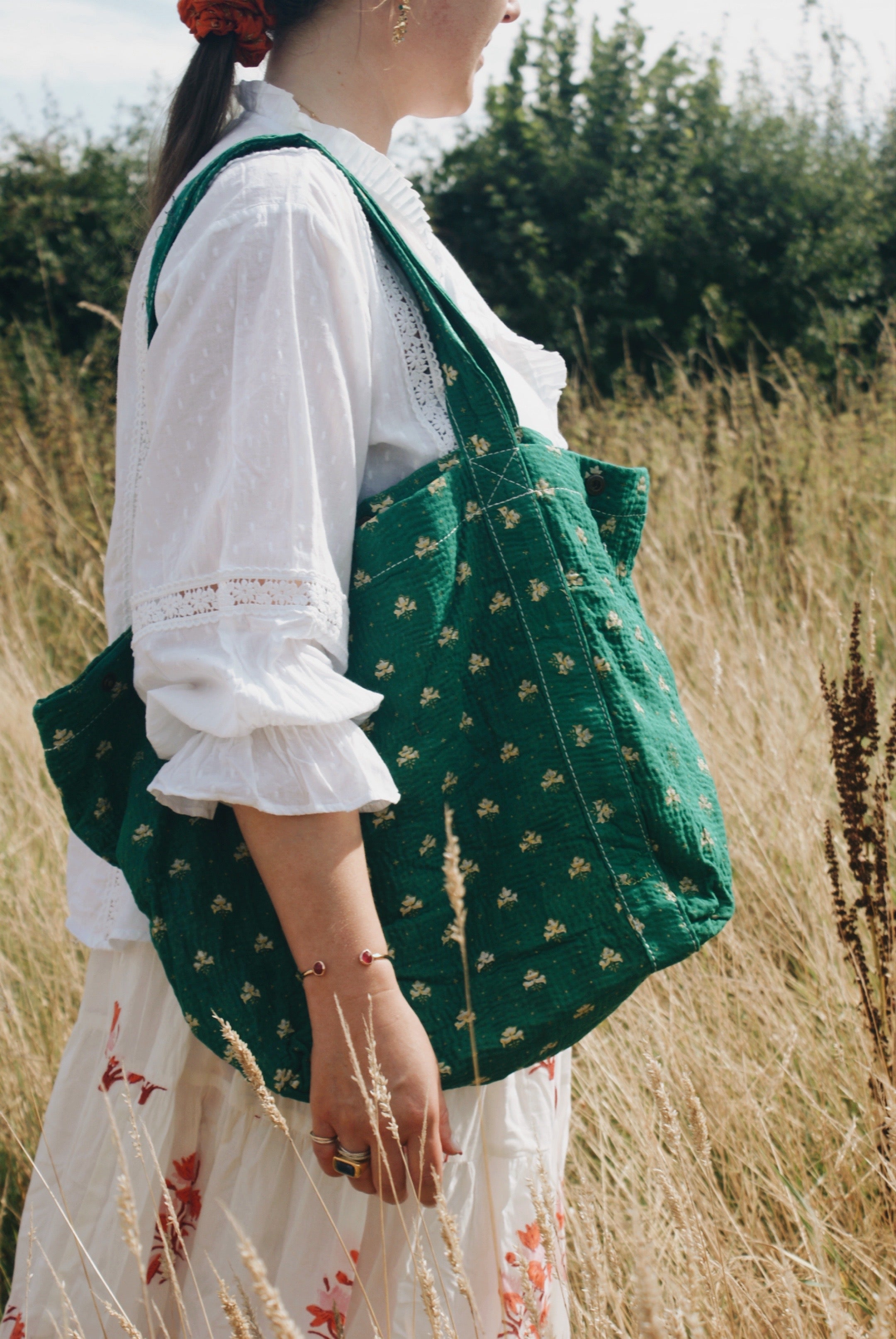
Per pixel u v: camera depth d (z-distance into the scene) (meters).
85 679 1.07
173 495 0.97
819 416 4.98
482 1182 1.06
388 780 0.95
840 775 1.63
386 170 1.13
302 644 0.93
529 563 1.02
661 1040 1.77
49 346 6.87
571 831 1.01
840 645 2.81
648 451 4.89
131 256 1.32
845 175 7.82
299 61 1.14
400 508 1.01
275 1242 1.04
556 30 8.05
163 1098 1.06
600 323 7.56
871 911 1.64
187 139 1.14
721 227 7.66
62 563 4.53
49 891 2.45
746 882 2.28
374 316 1.03
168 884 1.03
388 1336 0.98
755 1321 1.17
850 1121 1.74
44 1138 1.17
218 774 0.92
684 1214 1.12
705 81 7.99
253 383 0.94
